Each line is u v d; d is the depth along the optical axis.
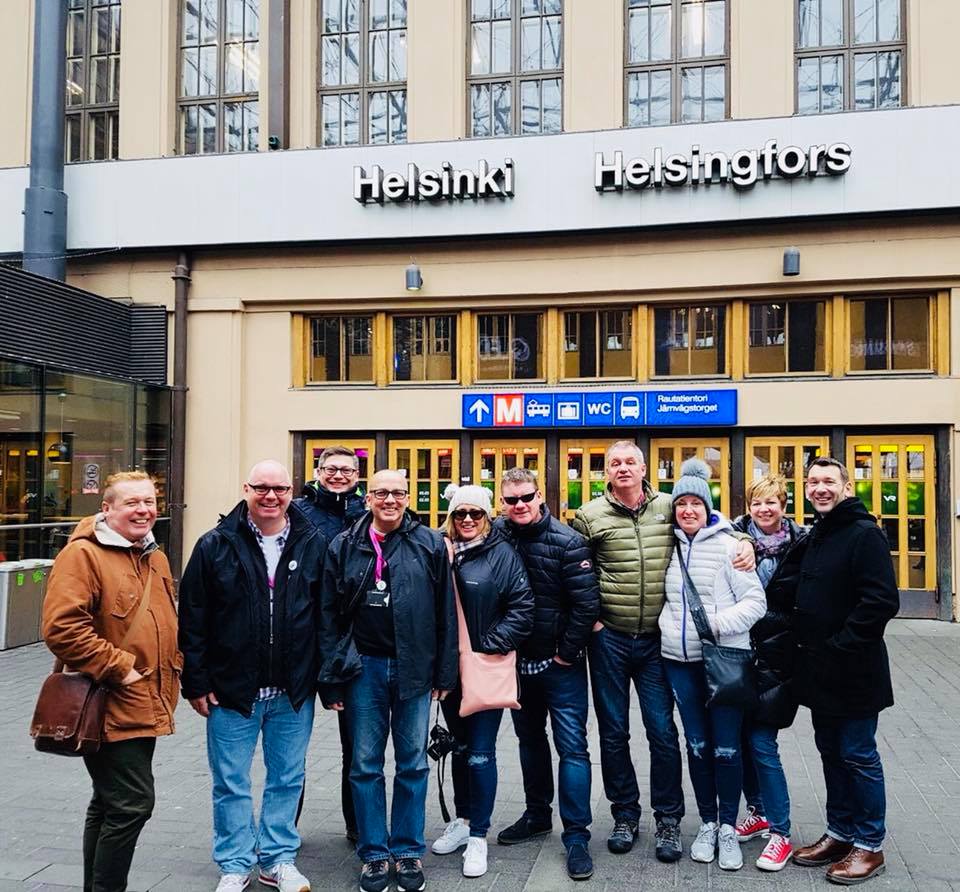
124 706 3.44
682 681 4.26
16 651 9.34
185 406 12.95
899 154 10.95
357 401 12.70
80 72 13.79
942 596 11.16
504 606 4.16
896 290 11.39
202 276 13.02
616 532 4.34
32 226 12.49
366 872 3.91
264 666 3.92
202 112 13.54
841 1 11.88
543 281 12.17
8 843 4.37
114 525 3.55
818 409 11.44
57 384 10.61
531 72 12.62
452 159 12.09
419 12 12.70
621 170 11.60
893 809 4.81
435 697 4.27
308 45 13.10
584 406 11.94
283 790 3.99
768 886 3.91
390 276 12.56
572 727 4.20
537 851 4.31
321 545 4.08
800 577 4.14
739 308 11.87
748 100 11.80
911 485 11.36
